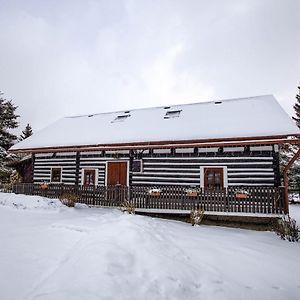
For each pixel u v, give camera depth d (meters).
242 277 5.00
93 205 13.04
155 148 13.46
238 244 7.16
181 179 13.65
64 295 3.51
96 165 15.62
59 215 9.44
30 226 7.34
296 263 6.05
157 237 6.32
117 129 16.19
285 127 11.60
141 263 4.77
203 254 5.90
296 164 27.06
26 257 5.01
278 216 10.30
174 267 4.84
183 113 16.72
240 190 10.82
